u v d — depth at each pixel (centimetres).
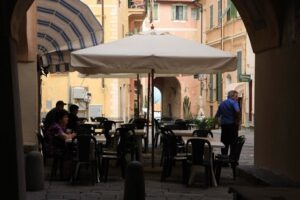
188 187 1202
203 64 1303
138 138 1490
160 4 5600
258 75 962
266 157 919
